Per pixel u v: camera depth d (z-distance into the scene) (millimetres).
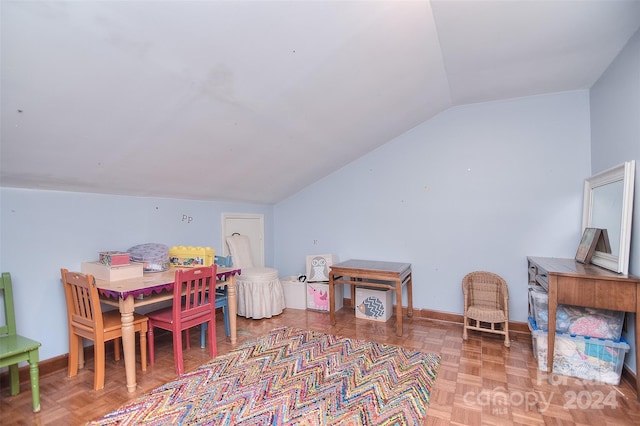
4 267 2059
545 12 1717
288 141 2738
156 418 1744
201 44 1471
